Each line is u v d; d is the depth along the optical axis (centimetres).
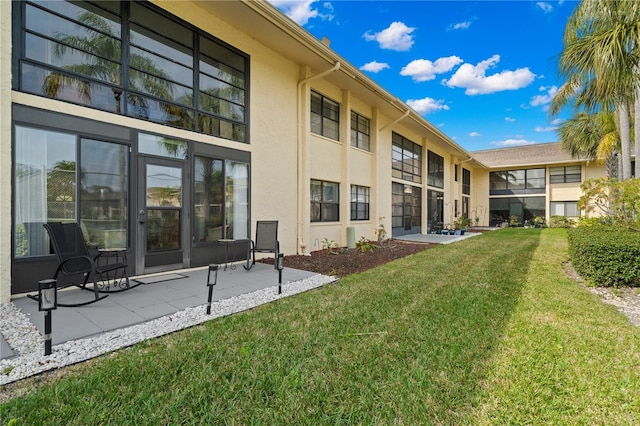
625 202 676
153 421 185
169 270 585
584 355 272
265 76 774
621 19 596
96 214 490
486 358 266
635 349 284
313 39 756
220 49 682
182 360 254
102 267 424
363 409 200
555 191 2273
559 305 410
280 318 358
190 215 617
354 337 307
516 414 196
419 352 276
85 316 354
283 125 822
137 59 550
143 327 324
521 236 1484
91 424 181
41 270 432
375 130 1221
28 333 306
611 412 199
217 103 676
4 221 395
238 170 714
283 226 822
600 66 610
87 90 488
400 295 458
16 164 414
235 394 212
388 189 1347
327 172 996
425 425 185
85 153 479
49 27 452
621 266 494
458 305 410
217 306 401
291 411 197
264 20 677
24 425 179
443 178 1967
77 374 236
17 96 414
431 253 915
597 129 1516
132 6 544
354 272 646
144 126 547
